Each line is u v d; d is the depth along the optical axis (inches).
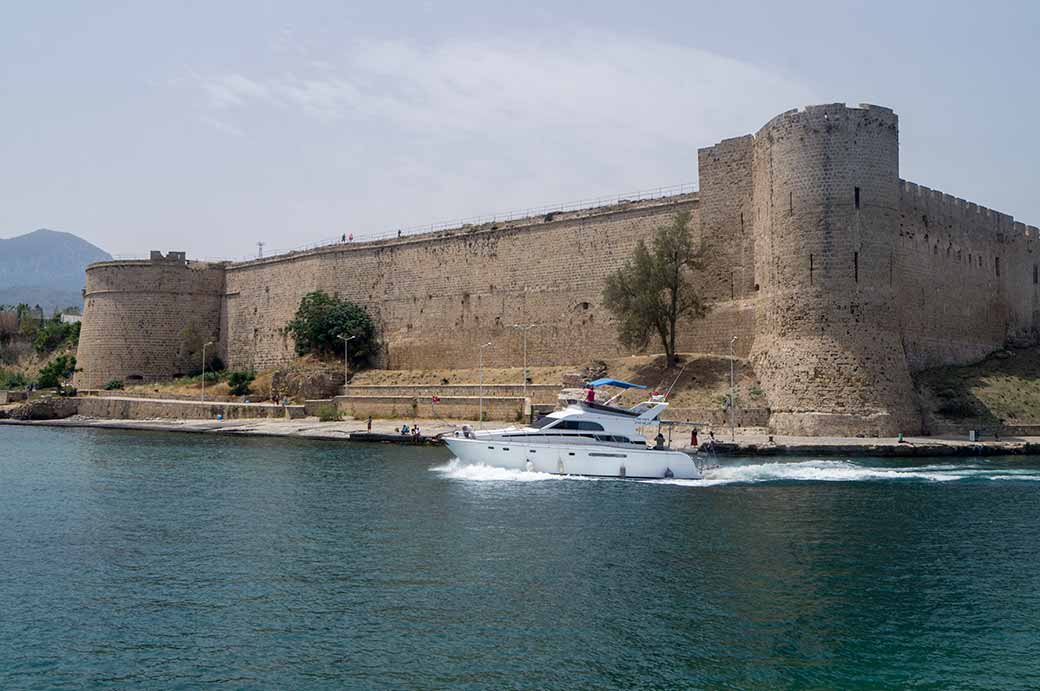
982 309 2588.6
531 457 1572.3
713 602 868.0
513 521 1212.5
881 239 2062.0
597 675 707.4
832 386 1980.8
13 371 4517.7
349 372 3253.0
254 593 902.4
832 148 2063.2
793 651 753.0
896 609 849.5
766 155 2244.1
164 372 3757.4
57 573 977.5
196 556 1044.5
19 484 1583.4
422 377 3019.2
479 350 3009.4
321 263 3491.6
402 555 1040.2
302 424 2662.4
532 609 848.9
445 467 1718.8
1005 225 2753.4
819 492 1411.2
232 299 3865.7
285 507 1328.7
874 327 2028.8
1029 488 1437.0
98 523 1232.2
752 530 1152.2
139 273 3762.3
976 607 855.1
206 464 1844.2
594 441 1577.3
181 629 805.2
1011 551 1045.8
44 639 784.3
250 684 694.5
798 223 2090.3
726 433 2005.4
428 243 3191.4
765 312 2230.6
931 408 2059.5
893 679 703.1
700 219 2507.4
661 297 2397.9
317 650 755.4
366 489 1475.1
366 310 3351.4
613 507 1301.7
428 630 797.9
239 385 3302.2
